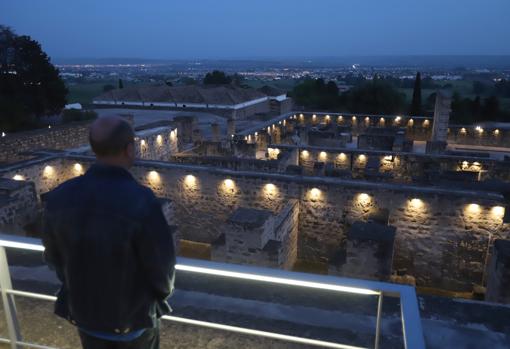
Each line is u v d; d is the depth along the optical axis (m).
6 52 41.47
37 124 41.25
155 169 18.84
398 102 60.69
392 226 14.90
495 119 57.66
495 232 14.77
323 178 16.91
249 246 13.72
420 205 15.43
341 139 33.84
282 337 3.11
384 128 37.75
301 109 67.62
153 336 2.68
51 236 2.41
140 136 28.41
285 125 42.16
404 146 32.53
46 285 5.40
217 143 30.84
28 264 5.98
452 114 56.53
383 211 15.93
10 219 15.83
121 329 2.39
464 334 4.62
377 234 13.54
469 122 55.69
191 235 19.02
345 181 16.47
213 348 4.32
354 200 16.19
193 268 2.85
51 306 4.93
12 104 37.34
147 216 2.29
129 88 63.69
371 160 24.89
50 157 20.36
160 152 31.42
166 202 17.22
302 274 2.75
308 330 4.64
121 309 2.36
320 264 17.25
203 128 45.84
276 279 2.71
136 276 2.36
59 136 30.81
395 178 25.22
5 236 3.26
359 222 14.60
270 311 4.99
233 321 4.78
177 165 18.64
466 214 14.98
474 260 15.28
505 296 12.29
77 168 20.67
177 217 19.05
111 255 2.25
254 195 17.53
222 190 17.94
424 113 57.09
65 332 4.49
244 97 60.50
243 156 29.28
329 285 2.67
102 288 2.31
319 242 17.11
